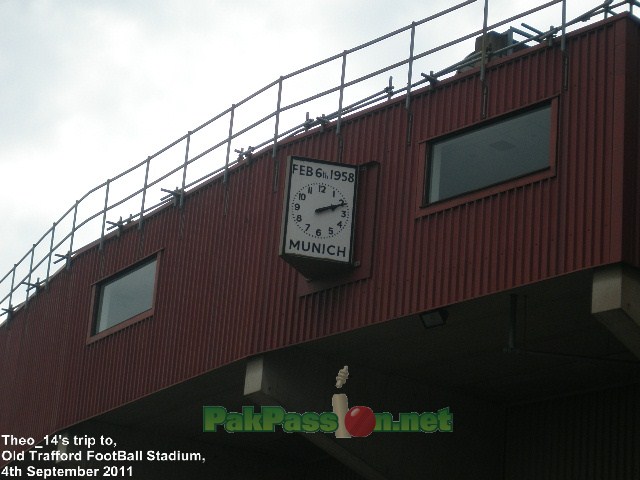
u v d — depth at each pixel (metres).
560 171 17.72
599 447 21.31
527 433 22.66
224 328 22.64
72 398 27.03
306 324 20.77
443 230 19.09
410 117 20.33
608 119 17.36
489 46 20.69
